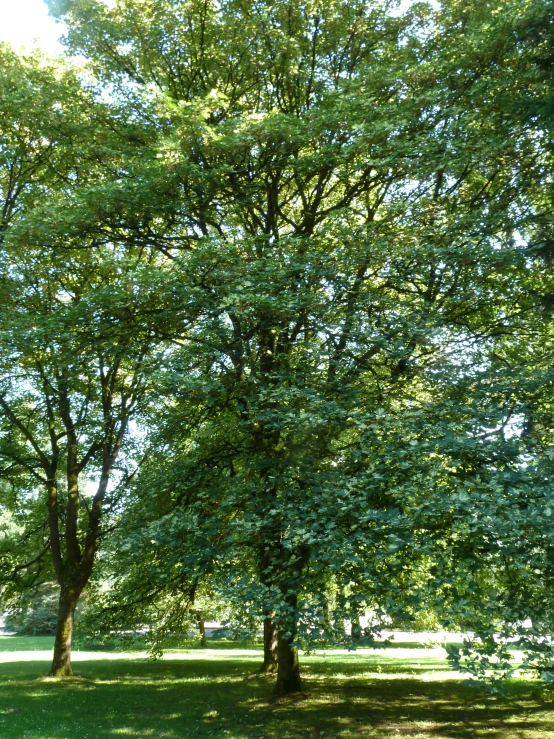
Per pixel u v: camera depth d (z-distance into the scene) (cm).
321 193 1434
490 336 1199
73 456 1936
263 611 851
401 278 1152
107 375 1800
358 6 1418
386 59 1413
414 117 1224
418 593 779
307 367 1047
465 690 1475
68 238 1298
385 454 848
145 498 1198
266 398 980
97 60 1527
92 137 1398
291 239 1120
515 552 725
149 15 1416
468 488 779
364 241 1106
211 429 1334
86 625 1591
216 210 1343
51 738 1018
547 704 1291
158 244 1345
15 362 1405
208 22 1436
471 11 1343
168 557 997
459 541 796
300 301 1047
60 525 2100
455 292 1138
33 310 1485
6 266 1495
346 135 1246
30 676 1822
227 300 971
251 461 1058
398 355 1000
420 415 889
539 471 784
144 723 1145
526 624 795
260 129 1166
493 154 1134
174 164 1130
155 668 2055
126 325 1179
